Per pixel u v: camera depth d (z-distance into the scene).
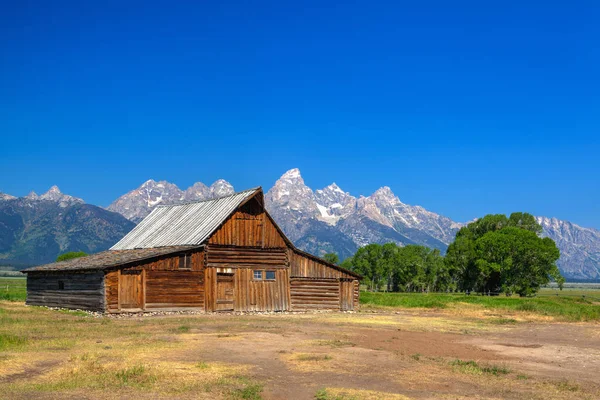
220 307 50.59
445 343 28.80
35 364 19.31
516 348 27.75
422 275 150.75
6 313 41.81
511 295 112.06
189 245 50.69
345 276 57.06
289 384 17.44
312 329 34.12
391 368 20.42
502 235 111.50
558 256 111.00
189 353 22.64
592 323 45.22
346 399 15.41
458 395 16.50
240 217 52.81
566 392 17.28
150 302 46.97
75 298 48.72
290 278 54.53
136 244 59.06
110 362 19.97
